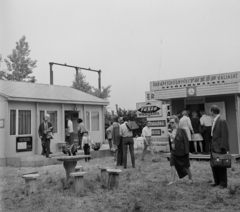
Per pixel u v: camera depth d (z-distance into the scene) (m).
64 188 8.13
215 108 7.77
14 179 10.27
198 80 14.22
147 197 7.06
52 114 17.47
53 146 17.23
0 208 6.61
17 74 32.06
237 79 13.29
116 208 6.35
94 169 11.73
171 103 15.28
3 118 14.80
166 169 11.14
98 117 20.86
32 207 6.59
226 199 6.74
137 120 31.25
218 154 7.56
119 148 12.33
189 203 6.53
